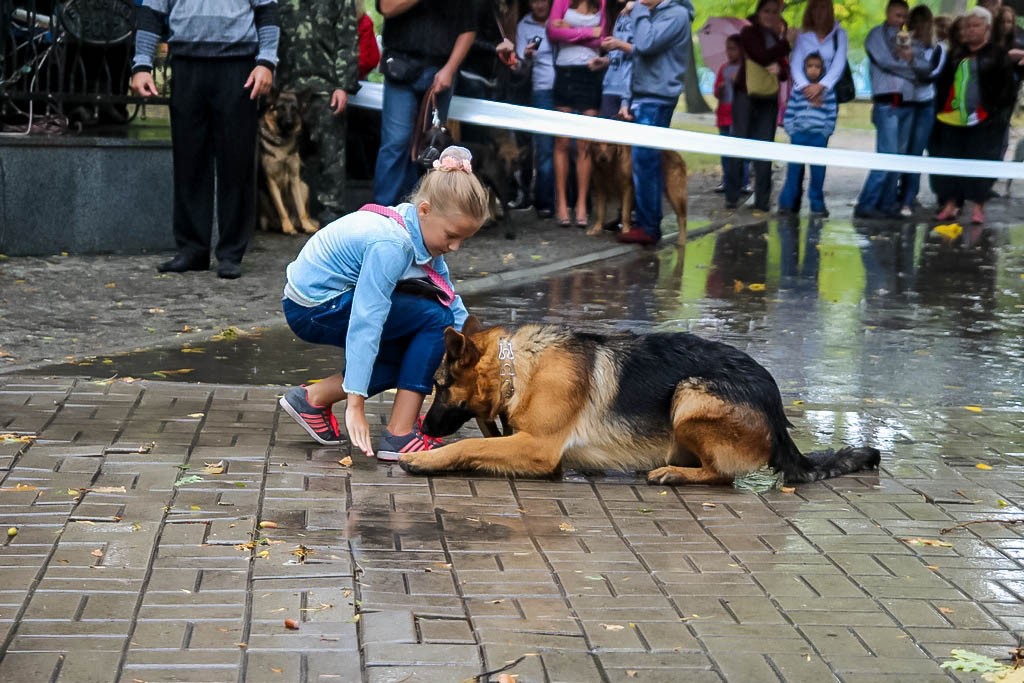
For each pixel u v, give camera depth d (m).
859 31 13.93
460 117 11.19
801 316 8.59
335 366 6.51
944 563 3.93
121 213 9.66
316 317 4.80
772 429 4.69
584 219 12.66
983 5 13.60
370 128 12.20
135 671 2.94
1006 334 8.23
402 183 10.34
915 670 3.11
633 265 10.59
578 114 11.75
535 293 9.06
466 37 9.98
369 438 4.70
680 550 3.96
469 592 3.50
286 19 10.85
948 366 7.23
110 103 9.89
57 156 9.23
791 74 13.36
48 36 9.76
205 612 3.28
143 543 3.76
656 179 11.47
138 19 8.47
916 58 13.45
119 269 8.94
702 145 11.62
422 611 3.34
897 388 6.65
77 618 3.21
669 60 11.20
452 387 4.70
